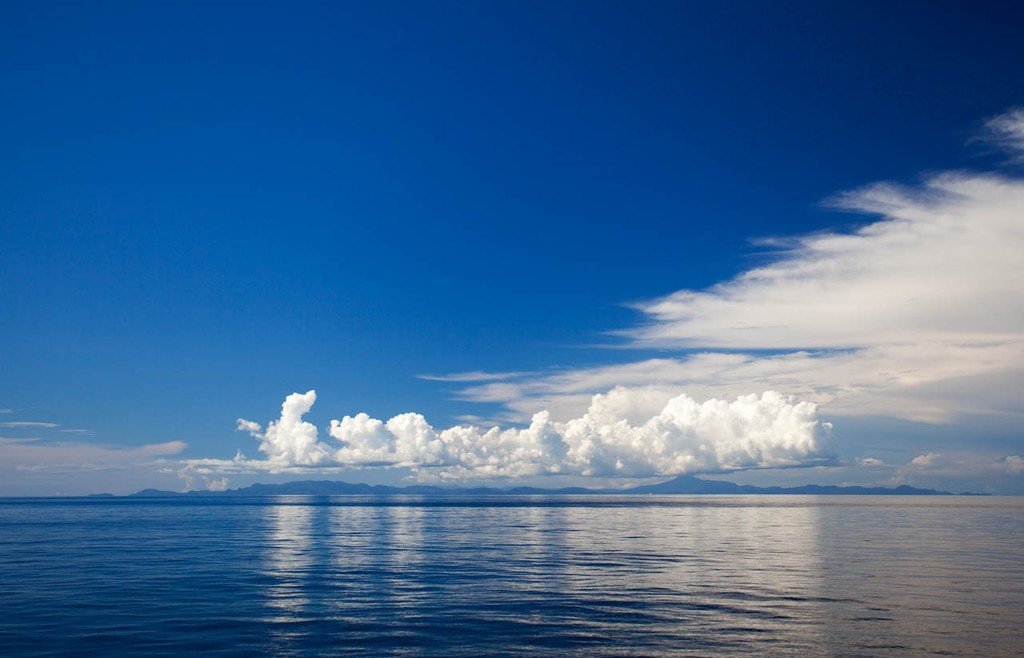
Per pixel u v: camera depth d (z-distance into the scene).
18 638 33.47
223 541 92.88
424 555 72.69
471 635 34.12
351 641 32.97
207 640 33.12
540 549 79.88
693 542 90.44
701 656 30.27
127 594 46.41
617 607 41.34
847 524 137.00
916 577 54.09
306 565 63.34
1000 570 58.44
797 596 45.03
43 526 133.75
